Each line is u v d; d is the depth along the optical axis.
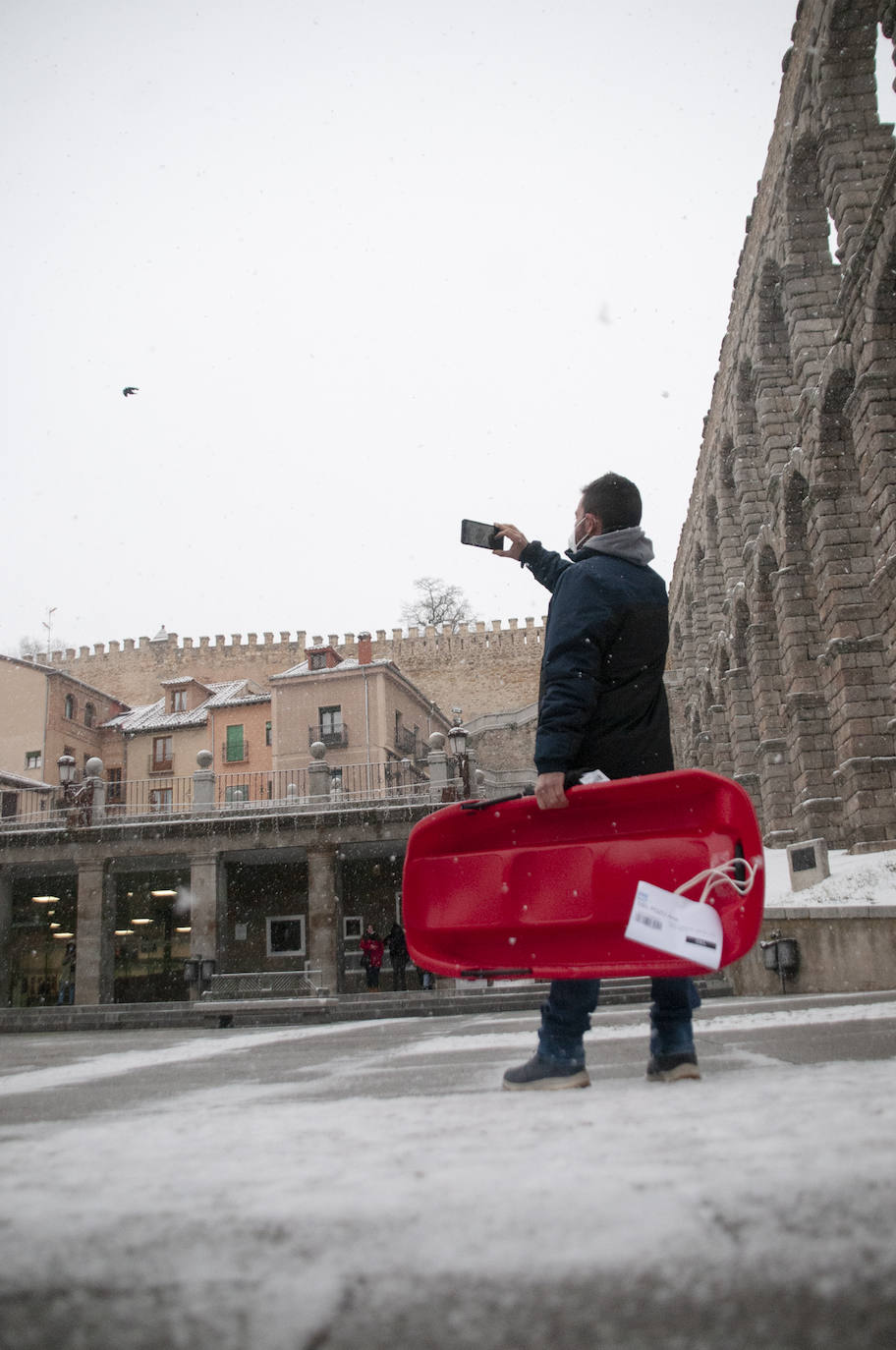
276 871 38.56
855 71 22.41
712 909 2.64
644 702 3.21
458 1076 3.41
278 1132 1.86
